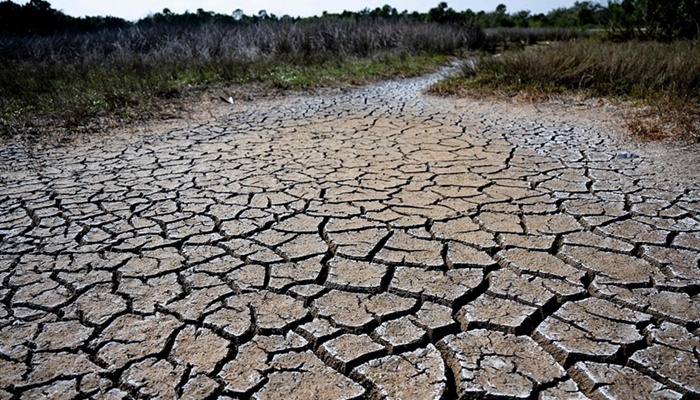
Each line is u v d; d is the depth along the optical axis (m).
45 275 2.49
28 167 4.26
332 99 7.82
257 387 1.76
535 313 2.13
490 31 21.25
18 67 9.00
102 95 7.29
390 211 3.21
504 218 3.08
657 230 2.86
